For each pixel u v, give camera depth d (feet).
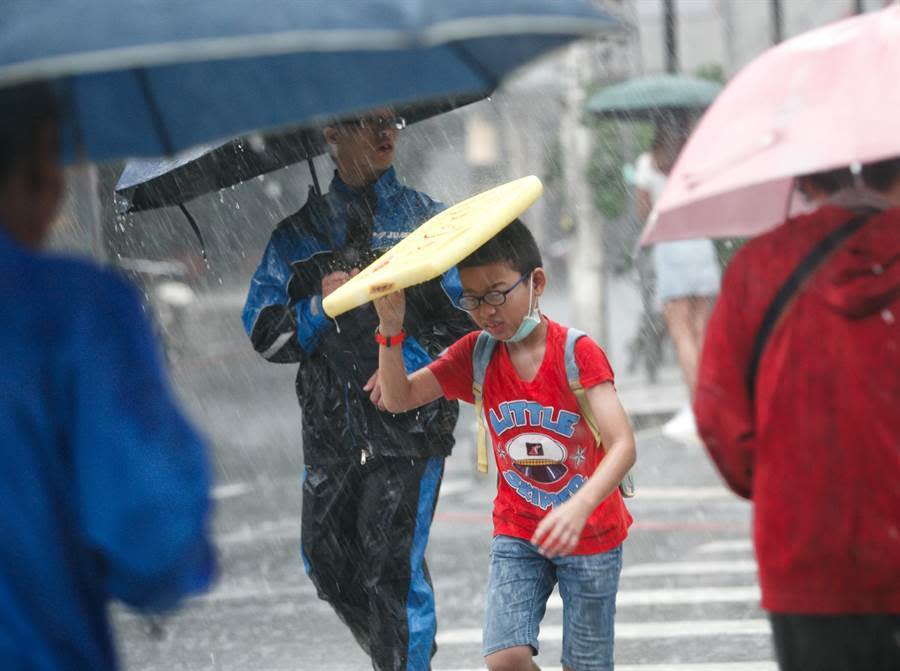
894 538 36.35
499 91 43.39
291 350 59.52
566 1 33.47
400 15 31.04
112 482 29.76
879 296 36.63
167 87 42.86
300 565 100.12
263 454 158.30
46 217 32.81
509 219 48.96
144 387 30.66
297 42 30.78
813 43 39.45
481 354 51.83
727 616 81.76
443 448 58.80
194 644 79.30
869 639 36.73
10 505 30.17
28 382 30.37
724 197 44.21
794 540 37.09
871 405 36.52
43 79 32.60
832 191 39.11
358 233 59.98
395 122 59.41
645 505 119.24
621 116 158.92
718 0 245.65
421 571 58.95
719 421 38.50
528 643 51.65
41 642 30.25
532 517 51.88
